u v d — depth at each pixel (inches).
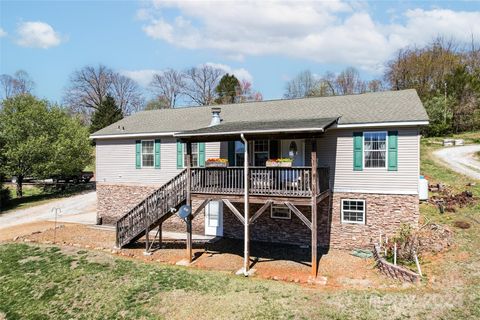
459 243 495.2
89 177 1499.8
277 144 629.3
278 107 755.4
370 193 576.1
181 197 574.9
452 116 1706.4
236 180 521.7
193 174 551.8
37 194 1255.5
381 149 569.3
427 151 1277.1
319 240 611.5
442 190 742.5
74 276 476.4
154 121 844.0
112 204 818.2
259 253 582.2
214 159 546.6
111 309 394.0
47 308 408.8
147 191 778.8
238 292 414.0
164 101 2657.5
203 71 2650.1
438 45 2175.2
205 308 379.6
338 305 373.4
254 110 767.7
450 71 2021.4
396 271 441.7
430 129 1648.6
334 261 530.9
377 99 674.2
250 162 649.6
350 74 2593.5
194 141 551.5
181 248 621.3
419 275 415.8
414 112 561.3
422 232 519.2
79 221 856.9
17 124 1136.8
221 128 559.8
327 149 602.9
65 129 1248.2
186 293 415.5
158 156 763.4
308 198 474.0
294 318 350.9
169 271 488.4
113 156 816.9
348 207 594.2
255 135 497.0
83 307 404.5
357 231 585.9
